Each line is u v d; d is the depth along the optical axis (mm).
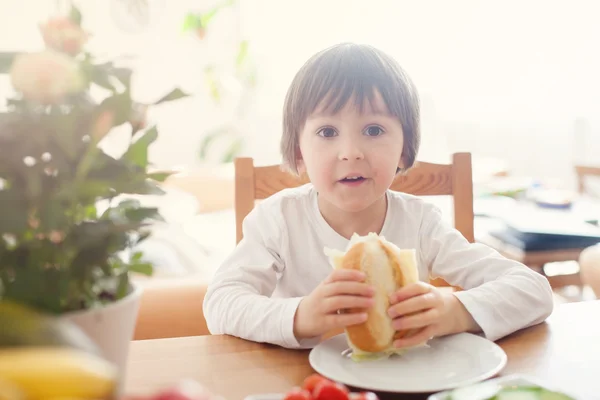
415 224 1047
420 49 3529
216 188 2461
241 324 743
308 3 3396
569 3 3486
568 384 583
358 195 915
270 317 721
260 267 929
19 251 451
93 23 3100
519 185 2252
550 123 3588
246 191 1132
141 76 3217
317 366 615
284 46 3406
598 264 1466
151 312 1292
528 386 507
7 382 269
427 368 625
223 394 572
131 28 3166
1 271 452
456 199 1165
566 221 1725
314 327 679
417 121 996
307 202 1051
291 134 1005
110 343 482
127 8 3139
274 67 3412
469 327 733
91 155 453
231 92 3318
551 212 1863
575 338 715
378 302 659
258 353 687
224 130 3295
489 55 3568
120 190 484
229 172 2592
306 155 954
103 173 472
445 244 1004
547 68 3559
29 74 432
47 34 471
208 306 845
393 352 659
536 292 784
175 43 3270
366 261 676
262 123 3414
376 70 920
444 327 697
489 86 3598
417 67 3543
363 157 898
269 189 1146
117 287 505
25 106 454
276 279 989
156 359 663
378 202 1043
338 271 683
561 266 2213
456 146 3635
